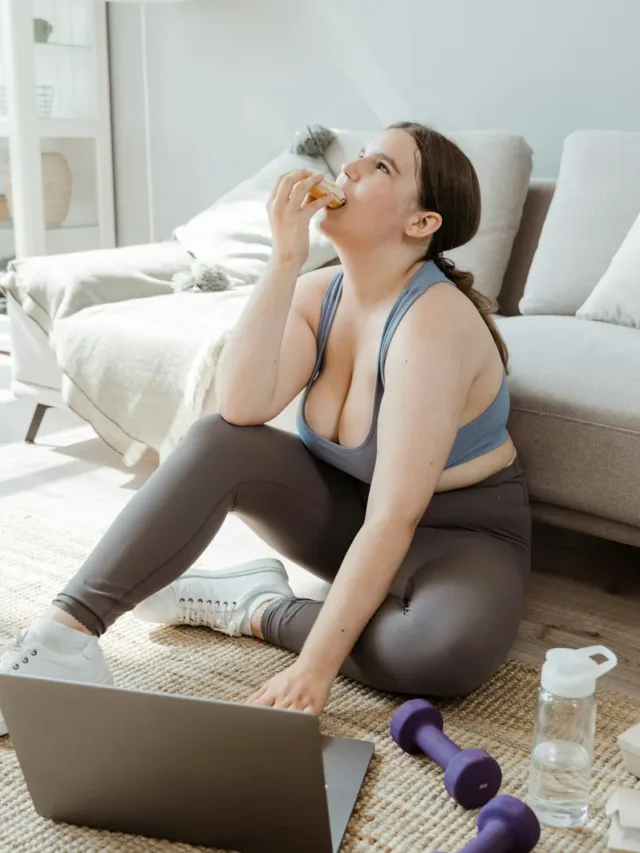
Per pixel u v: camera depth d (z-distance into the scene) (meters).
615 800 1.24
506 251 2.66
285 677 1.43
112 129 3.94
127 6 3.78
